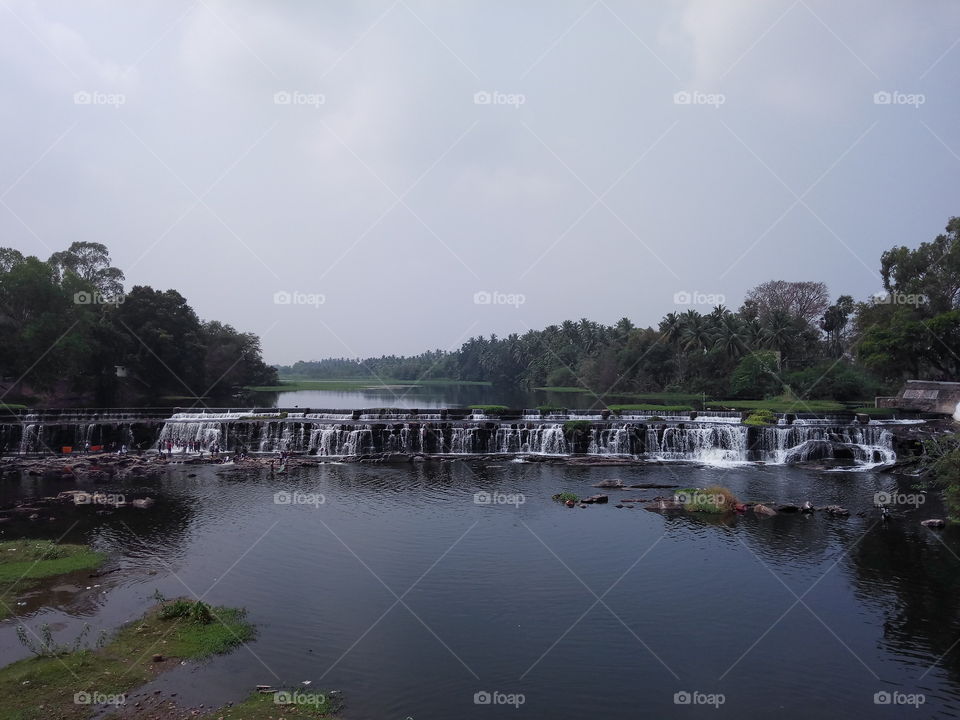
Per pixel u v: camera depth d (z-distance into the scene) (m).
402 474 59.31
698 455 69.00
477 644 24.95
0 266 92.50
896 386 103.00
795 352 130.50
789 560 34.72
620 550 36.44
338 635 25.45
